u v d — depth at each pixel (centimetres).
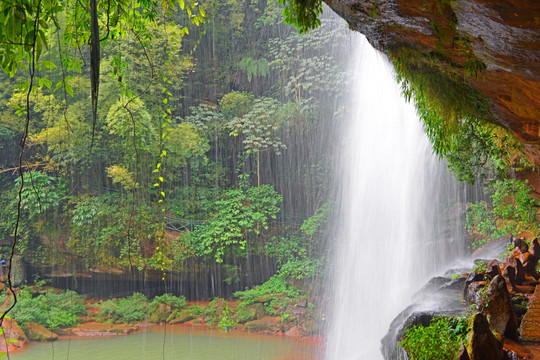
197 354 1552
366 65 2358
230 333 1852
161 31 2125
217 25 2617
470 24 459
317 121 2497
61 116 2077
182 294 2269
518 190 1222
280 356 1550
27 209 2150
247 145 2406
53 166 2242
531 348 620
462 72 630
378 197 2192
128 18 613
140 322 1986
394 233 2095
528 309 745
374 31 625
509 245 1222
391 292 1933
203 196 2400
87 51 2138
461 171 1044
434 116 816
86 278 2239
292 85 2591
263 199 2383
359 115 2344
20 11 381
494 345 565
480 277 884
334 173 2473
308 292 2172
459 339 671
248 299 2080
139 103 2006
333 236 2359
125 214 2192
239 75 2717
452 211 1869
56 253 2203
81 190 2284
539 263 945
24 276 2147
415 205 2028
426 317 768
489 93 691
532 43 427
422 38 575
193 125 2375
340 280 2184
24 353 1565
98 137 2191
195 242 2239
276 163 2606
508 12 392
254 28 2730
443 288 976
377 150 2245
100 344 1681
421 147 2069
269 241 2377
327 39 2461
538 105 616
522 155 1124
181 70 2362
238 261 2325
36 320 1817
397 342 773
